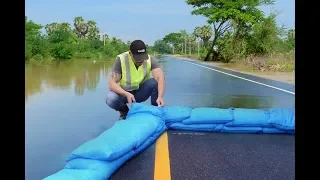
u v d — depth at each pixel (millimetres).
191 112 3875
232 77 12562
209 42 33938
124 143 2613
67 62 23828
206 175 2490
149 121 3326
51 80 9945
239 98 6793
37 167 2666
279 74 14734
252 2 25969
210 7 29828
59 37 30906
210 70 17188
